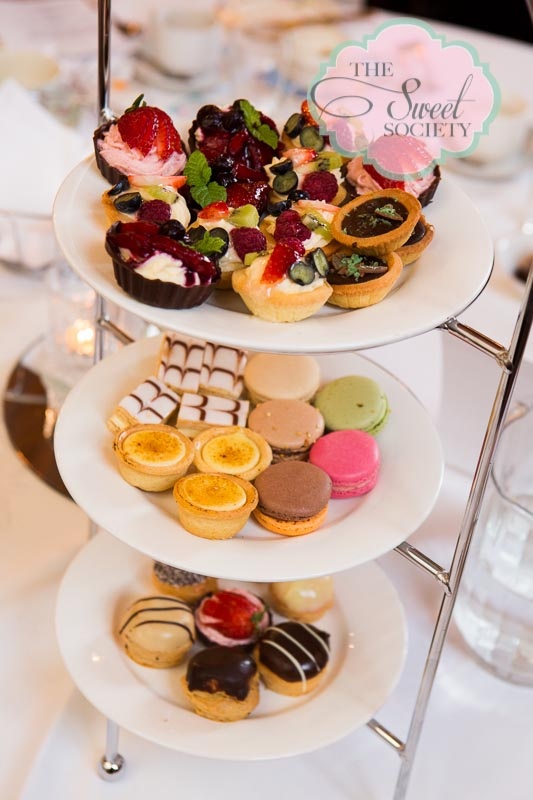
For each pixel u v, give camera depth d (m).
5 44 2.32
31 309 1.90
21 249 1.87
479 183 2.16
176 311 0.94
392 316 0.95
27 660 1.36
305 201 1.09
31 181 1.83
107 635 1.28
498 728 1.37
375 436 1.23
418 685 1.40
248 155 1.17
